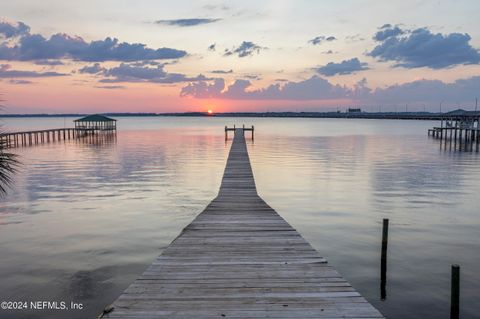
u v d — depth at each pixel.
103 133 73.25
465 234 11.85
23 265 9.56
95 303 7.76
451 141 52.69
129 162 30.11
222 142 51.56
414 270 9.16
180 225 13.00
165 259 6.93
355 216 13.94
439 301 7.72
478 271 9.10
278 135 67.94
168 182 21.17
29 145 46.56
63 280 8.74
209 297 5.36
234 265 6.63
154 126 126.12
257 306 5.10
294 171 24.92
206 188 19.48
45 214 14.33
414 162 29.61
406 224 12.91
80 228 12.59
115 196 17.52
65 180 21.73
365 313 4.93
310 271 6.36
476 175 23.20
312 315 4.87
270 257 7.06
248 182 15.84
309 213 14.37
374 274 8.94
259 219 10.02
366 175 23.25
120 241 11.34
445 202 16.16
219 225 9.40
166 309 5.02
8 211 14.77
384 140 54.56
